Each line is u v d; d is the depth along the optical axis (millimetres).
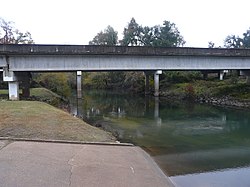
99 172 8719
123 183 8039
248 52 37906
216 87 46812
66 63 31188
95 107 36938
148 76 55000
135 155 11070
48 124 15188
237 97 40031
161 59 35625
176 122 26234
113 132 20391
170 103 42219
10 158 9438
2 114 17047
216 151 16250
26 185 7422
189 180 11047
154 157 14461
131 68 34250
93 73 76688
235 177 11633
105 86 74312
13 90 29500
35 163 9102
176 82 58094
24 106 21234
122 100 46812
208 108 36281
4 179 7727
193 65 37125
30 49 28750
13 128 13672
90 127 16562
